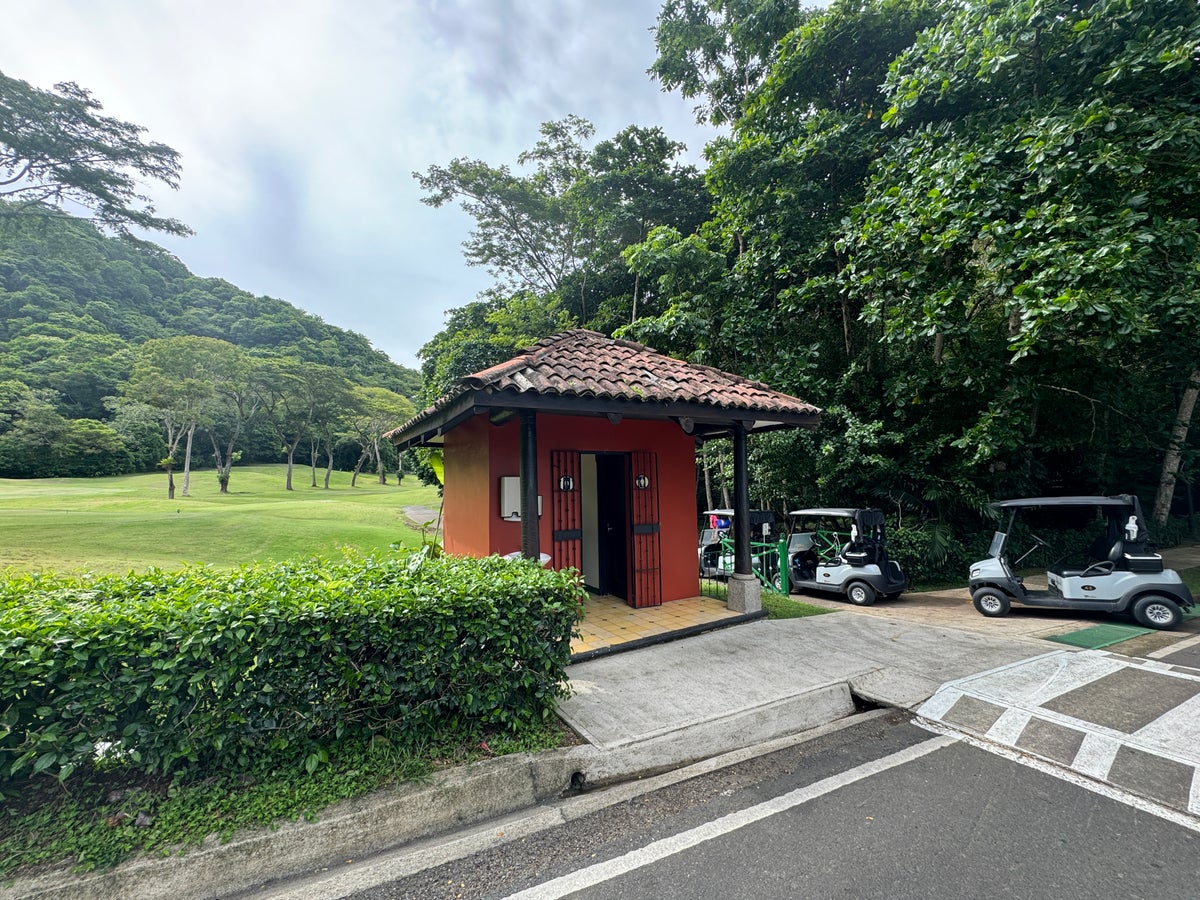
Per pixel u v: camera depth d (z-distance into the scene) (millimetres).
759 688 4266
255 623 2604
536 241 19547
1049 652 5254
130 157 16781
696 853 2439
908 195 8180
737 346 11297
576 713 3775
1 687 2178
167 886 2170
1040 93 7723
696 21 12945
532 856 2457
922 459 9727
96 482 41094
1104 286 6316
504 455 6047
